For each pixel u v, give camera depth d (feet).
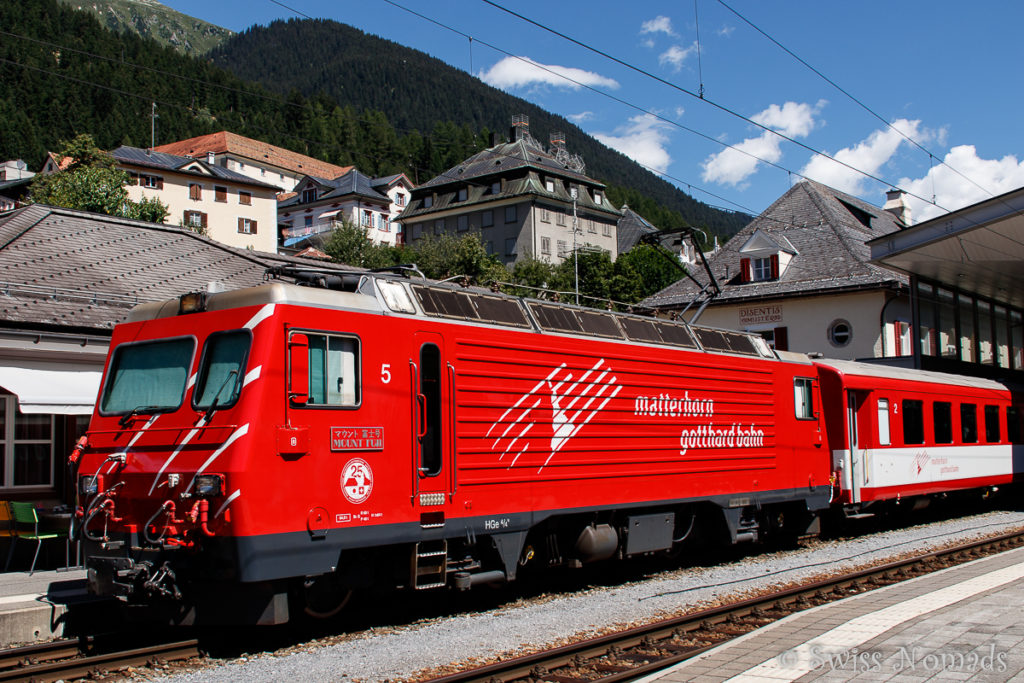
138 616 27.91
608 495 38.37
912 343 94.43
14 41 357.61
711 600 36.04
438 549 31.22
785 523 52.80
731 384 46.52
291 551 26.08
